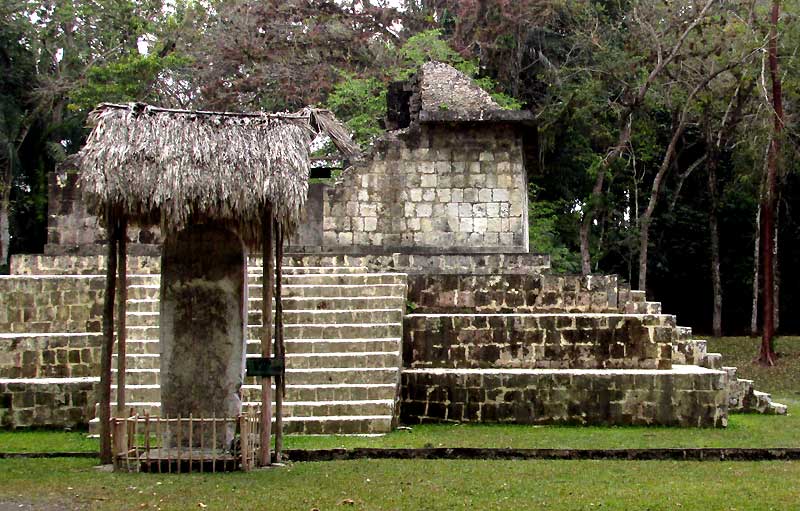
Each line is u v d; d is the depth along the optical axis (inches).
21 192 1589.6
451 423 650.8
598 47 1370.6
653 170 1544.0
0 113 1437.0
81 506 370.6
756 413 755.4
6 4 1478.8
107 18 1528.1
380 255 826.2
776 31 1161.4
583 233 1363.2
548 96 1428.4
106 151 429.7
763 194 1227.9
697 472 460.1
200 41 1461.6
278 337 470.6
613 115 1428.4
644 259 1328.7
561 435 590.9
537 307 756.6
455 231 855.7
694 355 760.3
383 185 861.2
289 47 1407.5
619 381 647.1
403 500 385.4
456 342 698.2
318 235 858.8
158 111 443.5
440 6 1482.5
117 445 446.6
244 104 1395.2
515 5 1400.1
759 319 1605.6
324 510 365.4
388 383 629.0
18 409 615.5
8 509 366.9
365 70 1342.3
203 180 427.5
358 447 517.3
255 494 392.2
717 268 1456.7
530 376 651.5
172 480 420.8
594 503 381.4
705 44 1238.3
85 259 812.6
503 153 860.0
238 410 460.8
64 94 1497.3
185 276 461.7
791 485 422.6
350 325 679.7
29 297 742.5
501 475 445.4
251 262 787.4
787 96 1269.7
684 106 1280.8
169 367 460.1
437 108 876.6
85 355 677.3
